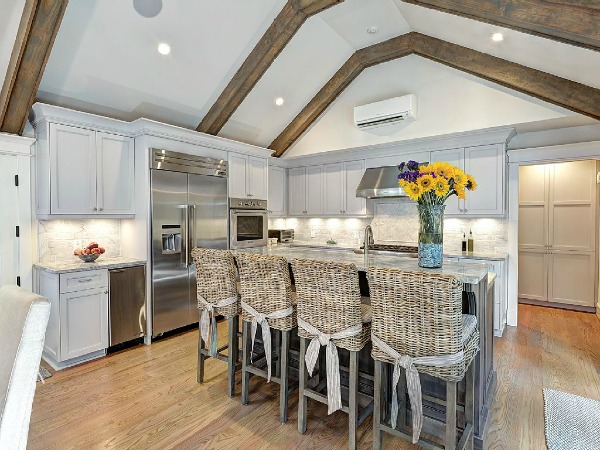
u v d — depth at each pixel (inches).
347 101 203.0
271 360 104.9
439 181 85.4
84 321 127.7
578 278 200.5
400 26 159.3
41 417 92.7
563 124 153.6
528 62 133.9
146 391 107.0
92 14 110.7
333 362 81.1
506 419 92.7
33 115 129.0
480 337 84.1
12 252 129.8
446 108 170.2
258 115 195.3
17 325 42.2
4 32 102.0
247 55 151.1
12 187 129.1
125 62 130.5
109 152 144.3
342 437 85.5
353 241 228.8
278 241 236.2
